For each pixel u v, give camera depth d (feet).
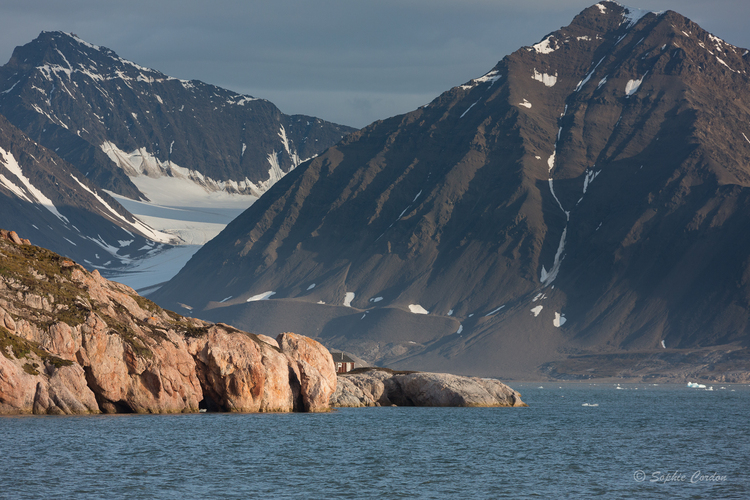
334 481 532.32
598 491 512.22
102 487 486.79
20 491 468.34
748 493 508.53
